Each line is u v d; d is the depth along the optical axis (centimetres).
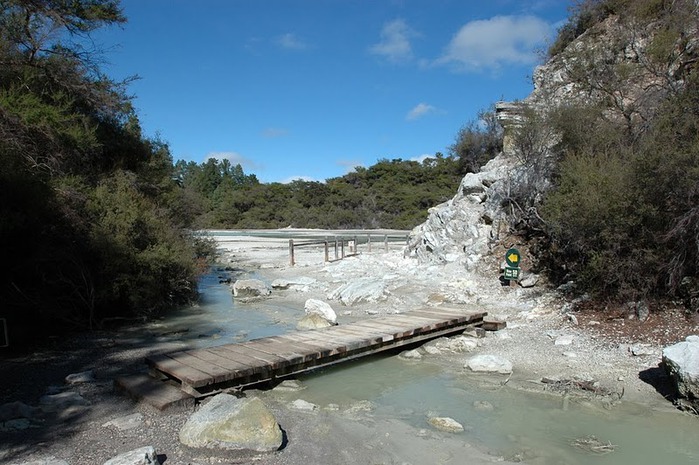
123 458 430
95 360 852
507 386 718
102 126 1603
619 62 1394
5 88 1281
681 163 899
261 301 1468
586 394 674
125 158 1673
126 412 600
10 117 1148
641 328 901
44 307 1023
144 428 553
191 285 1455
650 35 1419
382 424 589
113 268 1145
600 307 1027
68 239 1114
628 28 1420
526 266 1371
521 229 1516
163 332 1076
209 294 1614
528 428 578
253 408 532
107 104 1534
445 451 520
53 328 1076
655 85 1263
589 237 1058
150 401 609
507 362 788
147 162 1794
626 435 559
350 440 543
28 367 807
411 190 6869
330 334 876
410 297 1372
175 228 1545
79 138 1327
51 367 808
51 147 1249
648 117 1197
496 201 1622
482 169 1933
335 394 697
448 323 973
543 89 1706
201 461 481
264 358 721
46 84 1385
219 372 651
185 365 688
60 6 1392
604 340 889
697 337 691
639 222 961
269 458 495
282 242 4022
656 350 809
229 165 11338
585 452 520
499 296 1298
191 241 1762
